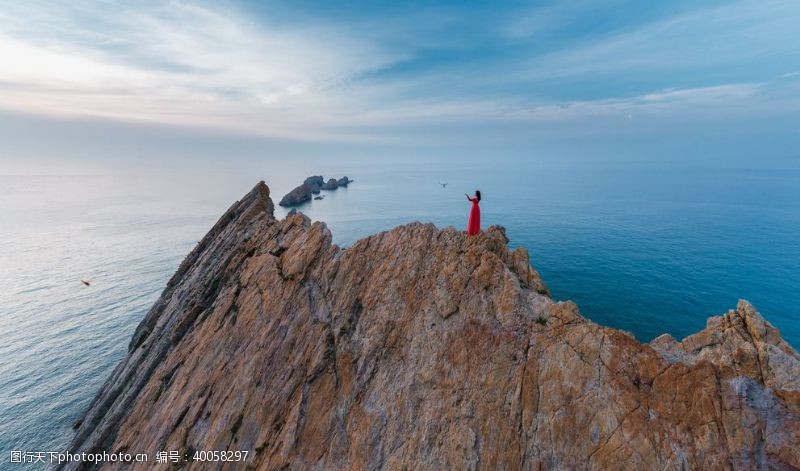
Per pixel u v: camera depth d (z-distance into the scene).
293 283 33.12
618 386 16.62
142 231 155.25
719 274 75.62
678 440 14.69
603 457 15.55
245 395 27.78
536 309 20.91
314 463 21.50
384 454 19.84
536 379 18.50
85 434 40.53
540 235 112.56
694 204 169.00
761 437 13.67
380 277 27.88
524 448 17.11
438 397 20.47
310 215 177.75
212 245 58.09
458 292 23.69
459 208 186.38
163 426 30.45
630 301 64.69
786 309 60.22
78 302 81.94
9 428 46.12
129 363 46.91
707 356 17.12
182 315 45.41
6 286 91.25
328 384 24.55
